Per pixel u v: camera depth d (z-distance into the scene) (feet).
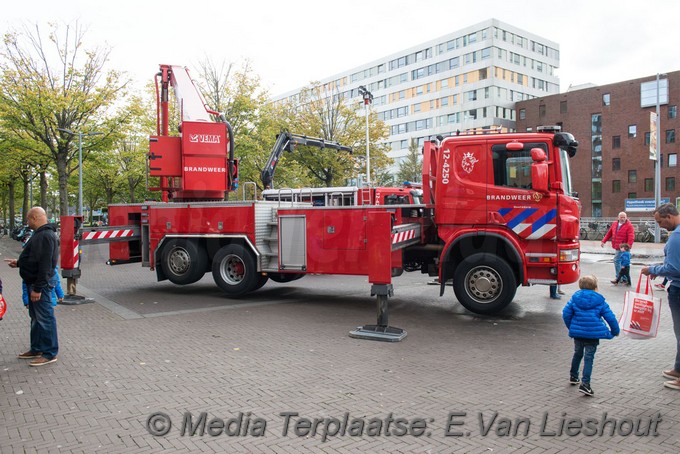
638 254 68.13
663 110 165.48
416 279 45.52
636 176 171.12
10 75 74.59
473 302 27.86
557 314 29.19
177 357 20.36
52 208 198.49
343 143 108.68
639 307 17.31
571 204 26.05
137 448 12.51
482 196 27.63
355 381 17.42
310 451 12.42
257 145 89.30
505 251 28.22
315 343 22.62
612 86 176.96
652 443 12.76
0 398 15.83
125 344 22.41
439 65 247.91
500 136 27.35
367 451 12.41
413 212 29.73
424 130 255.29
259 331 24.97
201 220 34.50
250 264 33.22
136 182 122.01
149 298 34.88
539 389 16.65
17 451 12.29
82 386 16.93
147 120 100.32
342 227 30.17
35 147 82.84
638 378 17.74
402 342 22.84
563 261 26.27
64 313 29.45
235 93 91.09
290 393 16.26
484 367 19.07
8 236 145.18
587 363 16.01
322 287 40.42
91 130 83.76
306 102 111.96
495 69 226.79
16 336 23.94
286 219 31.94
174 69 40.78
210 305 32.14
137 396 16.01
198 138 37.42
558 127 27.45
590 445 12.67
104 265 59.47
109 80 81.92
